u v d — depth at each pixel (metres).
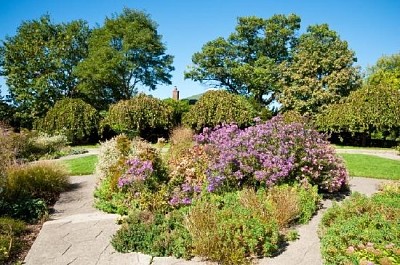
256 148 6.86
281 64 27.28
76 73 30.12
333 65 24.97
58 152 14.61
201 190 6.55
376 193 6.86
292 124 7.47
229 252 4.20
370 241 4.04
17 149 12.48
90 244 4.80
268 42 29.50
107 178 7.39
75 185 8.62
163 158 8.28
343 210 5.34
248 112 21.12
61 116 19.86
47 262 4.29
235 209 5.18
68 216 6.09
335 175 7.24
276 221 5.04
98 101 32.19
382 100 18.81
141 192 6.26
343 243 4.09
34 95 28.39
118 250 4.58
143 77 32.91
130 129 19.91
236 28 29.89
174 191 6.44
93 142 21.39
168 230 4.84
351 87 24.89
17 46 29.11
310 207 5.95
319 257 4.44
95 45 31.16
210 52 29.48
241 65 29.48
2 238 4.68
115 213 6.23
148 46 31.06
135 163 6.52
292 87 25.42
